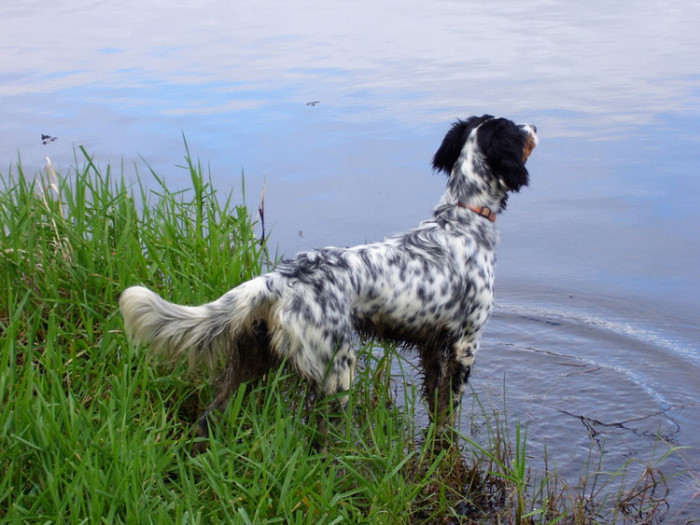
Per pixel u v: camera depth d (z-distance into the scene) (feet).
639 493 13.53
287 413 12.92
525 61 40.50
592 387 17.29
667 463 14.61
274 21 52.80
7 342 12.00
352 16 54.13
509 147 15.29
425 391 15.84
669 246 23.41
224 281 15.29
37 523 9.67
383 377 16.08
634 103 33.60
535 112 32.42
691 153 28.66
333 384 12.85
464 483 13.70
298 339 12.37
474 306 15.15
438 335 15.02
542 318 20.43
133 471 10.01
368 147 29.22
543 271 22.61
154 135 30.19
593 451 14.99
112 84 37.55
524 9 55.11
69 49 45.55
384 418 13.47
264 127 31.12
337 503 11.43
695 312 20.43
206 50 44.47
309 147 29.22
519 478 12.52
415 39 46.21
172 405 13.48
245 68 40.14
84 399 12.23
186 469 11.82
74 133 30.35
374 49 43.86
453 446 14.06
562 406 16.57
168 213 17.26
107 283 14.53
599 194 26.32
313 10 56.54
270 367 12.93
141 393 12.41
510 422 15.96
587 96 34.45
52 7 61.41
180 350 12.16
